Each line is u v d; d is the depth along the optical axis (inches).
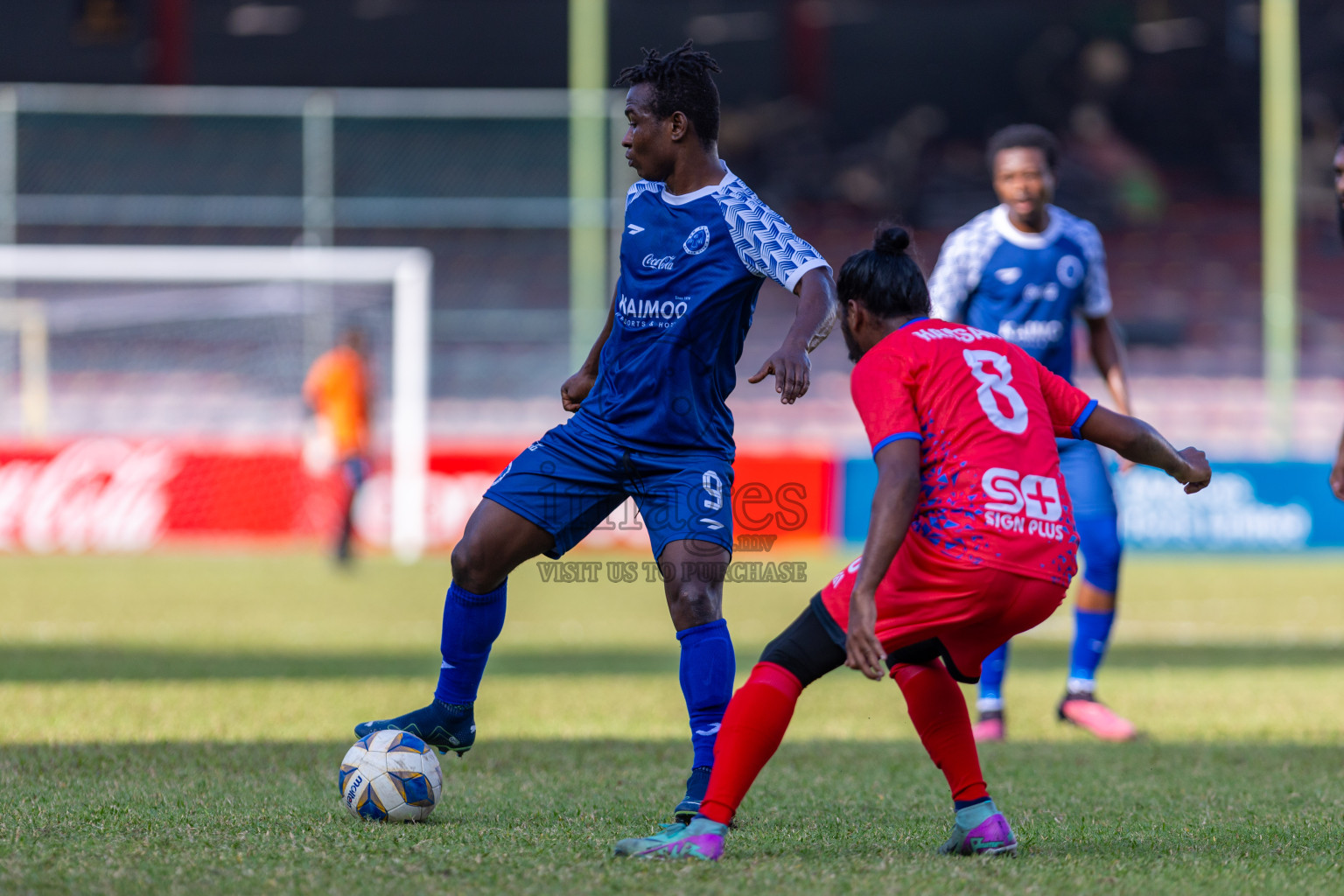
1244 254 3705.7
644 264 553.9
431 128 2726.4
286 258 2418.8
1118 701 1016.2
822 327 517.3
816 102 4229.8
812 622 483.8
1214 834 545.6
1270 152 2721.5
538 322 2556.6
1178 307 3501.5
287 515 2273.6
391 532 2298.2
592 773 687.1
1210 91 4237.2
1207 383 3105.3
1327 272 3572.8
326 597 1706.4
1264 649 1360.7
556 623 1600.6
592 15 2783.0
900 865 472.4
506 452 2282.2
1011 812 597.9
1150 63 4274.1
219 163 2637.8
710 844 476.4
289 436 2504.9
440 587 1818.4
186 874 446.9
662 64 549.6
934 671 511.2
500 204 2549.2
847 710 989.8
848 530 2276.1
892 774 704.4
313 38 4148.6
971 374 479.5
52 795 592.7
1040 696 1072.2
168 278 2529.5
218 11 4087.1
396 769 546.0
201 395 2647.6
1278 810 602.5
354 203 2549.2
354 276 2385.6
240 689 994.7
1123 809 605.0
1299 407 2930.6
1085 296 924.0
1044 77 4375.0
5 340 2554.1
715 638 537.0
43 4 3718.0
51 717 847.7
